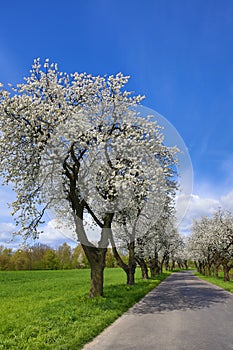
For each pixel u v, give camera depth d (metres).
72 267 74.44
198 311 14.20
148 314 13.34
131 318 12.38
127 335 9.47
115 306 14.15
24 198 15.40
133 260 27.52
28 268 71.00
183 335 9.45
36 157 14.38
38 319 10.84
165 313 13.61
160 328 10.45
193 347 8.08
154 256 44.94
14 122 14.49
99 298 15.45
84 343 8.56
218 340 8.82
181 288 27.20
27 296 22.78
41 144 13.78
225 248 40.38
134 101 16.25
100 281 16.45
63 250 73.56
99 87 16.59
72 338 8.58
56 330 9.21
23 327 9.82
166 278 48.50
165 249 48.47
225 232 41.56
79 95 16.14
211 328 10.45
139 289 22.62
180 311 14.20
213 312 13.92
